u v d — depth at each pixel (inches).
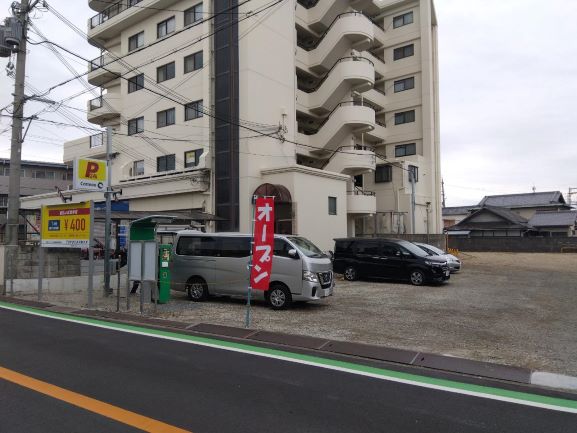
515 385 217.0
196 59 939.3
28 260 544.1
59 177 1909.4
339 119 1048.2
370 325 358.9
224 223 840.9
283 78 937.5
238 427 162.1
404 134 1429.6
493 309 436.1
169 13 997.2
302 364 248.4
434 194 1393.9
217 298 505.0
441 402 192.1
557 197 2096.5
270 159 881.5
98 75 1159.6
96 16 1167.6
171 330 337.7
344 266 703.7
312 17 1103.0
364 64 1053.2
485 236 1702.8
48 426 159.8
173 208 914.7
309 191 844.0
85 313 407.2
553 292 565.3
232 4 864.3
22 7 573.3
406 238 1159.6
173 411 175.6
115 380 212.8
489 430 163.8
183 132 949.8
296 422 167.9
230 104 852.6
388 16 1472.7
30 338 302.8
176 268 494.0
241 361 252.5
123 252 578.9
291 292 427.5
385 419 172.6
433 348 288.0
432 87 1419.8
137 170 1065.5
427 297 518.3
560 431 163.6
